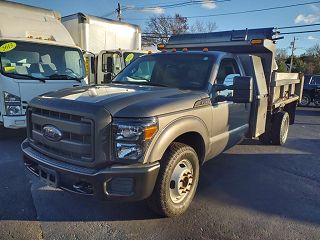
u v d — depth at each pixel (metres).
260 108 5.64
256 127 5.57
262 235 3.49
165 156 3.49
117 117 3.13
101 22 10.59
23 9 7.78
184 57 4.80
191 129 3.74
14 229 3.43
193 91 4.11
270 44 6.27
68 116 3.29
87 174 3.12
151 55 5.19
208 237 3.41
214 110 4.22
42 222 3.59
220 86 4.32
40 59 7.26
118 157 3.13
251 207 4.16
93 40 10.34
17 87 6.54
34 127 3.75
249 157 6.49
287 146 7.61
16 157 5.90
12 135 7.48
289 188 4.87
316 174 5.58
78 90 3.89
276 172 5.61
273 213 4.01
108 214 3.81
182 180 3.73
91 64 8.95
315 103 20.72
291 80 8.01
